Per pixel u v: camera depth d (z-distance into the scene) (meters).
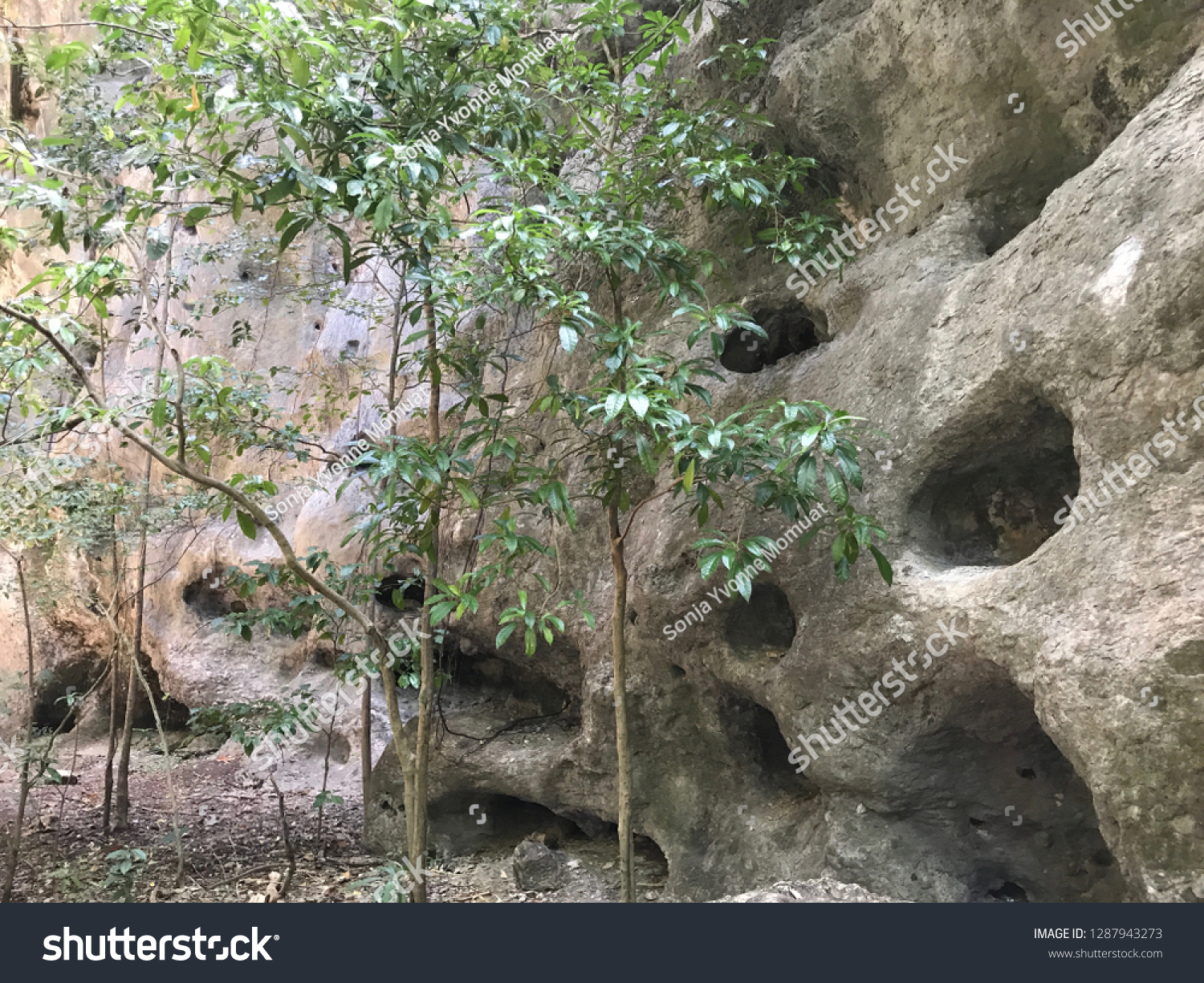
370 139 3.56
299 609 4.91
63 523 6.05
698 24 4.86
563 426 5.92
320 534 8.02
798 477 3.35
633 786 5.19
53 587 9.16
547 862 5.37
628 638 5.21
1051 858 4.06
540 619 3.66
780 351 5.62
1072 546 3.22
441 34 3.94
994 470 4.12
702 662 4.90
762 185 4.36
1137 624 2.89
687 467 3.52
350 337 8.38
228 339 9.20
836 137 4.88
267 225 9.13
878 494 4.11
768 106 5.11
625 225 3.94
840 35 4.73
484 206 5.67
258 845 6.19
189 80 3.54
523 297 3.59
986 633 3.49
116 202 4.16
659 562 4.99
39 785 7.95
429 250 3.81
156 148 3.84
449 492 4.27
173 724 10.10
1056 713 3.11
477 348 4.82
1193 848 2.74
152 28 3.53
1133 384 3.08
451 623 6.55
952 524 4.26
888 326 4.35
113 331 9.65
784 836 4.61
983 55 4.16
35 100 9.26
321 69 3.66
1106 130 3.91
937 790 4.09
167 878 5.44
